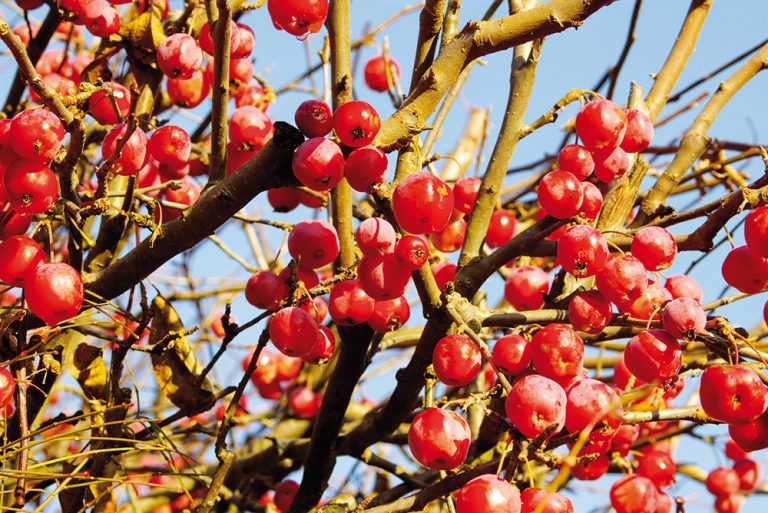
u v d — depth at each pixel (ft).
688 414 3.18
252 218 3.41
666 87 3.80
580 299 3.08
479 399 2.99
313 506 3.50
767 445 3.08
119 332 3.96
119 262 3.24
